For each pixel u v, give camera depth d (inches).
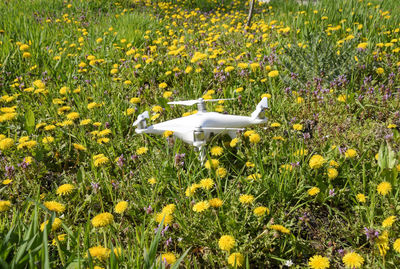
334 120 84.5
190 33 167.3
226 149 72.7
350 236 60.2
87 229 54.8
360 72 105.7
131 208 63.7
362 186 65.4
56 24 201.8
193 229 59.3
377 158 66.7
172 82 113.0
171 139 70.0
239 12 235.8
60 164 74.5
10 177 65.8
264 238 57.2
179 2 300.8
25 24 157.0
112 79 112.0
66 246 56.6
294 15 186.1
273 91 96.1
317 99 88.8
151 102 102.3
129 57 131.5
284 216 60.1
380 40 125.8
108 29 175.8
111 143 75.5
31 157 70.1
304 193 64.4
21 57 126.1
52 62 127.0
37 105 94.8
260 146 74.8
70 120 78.5
